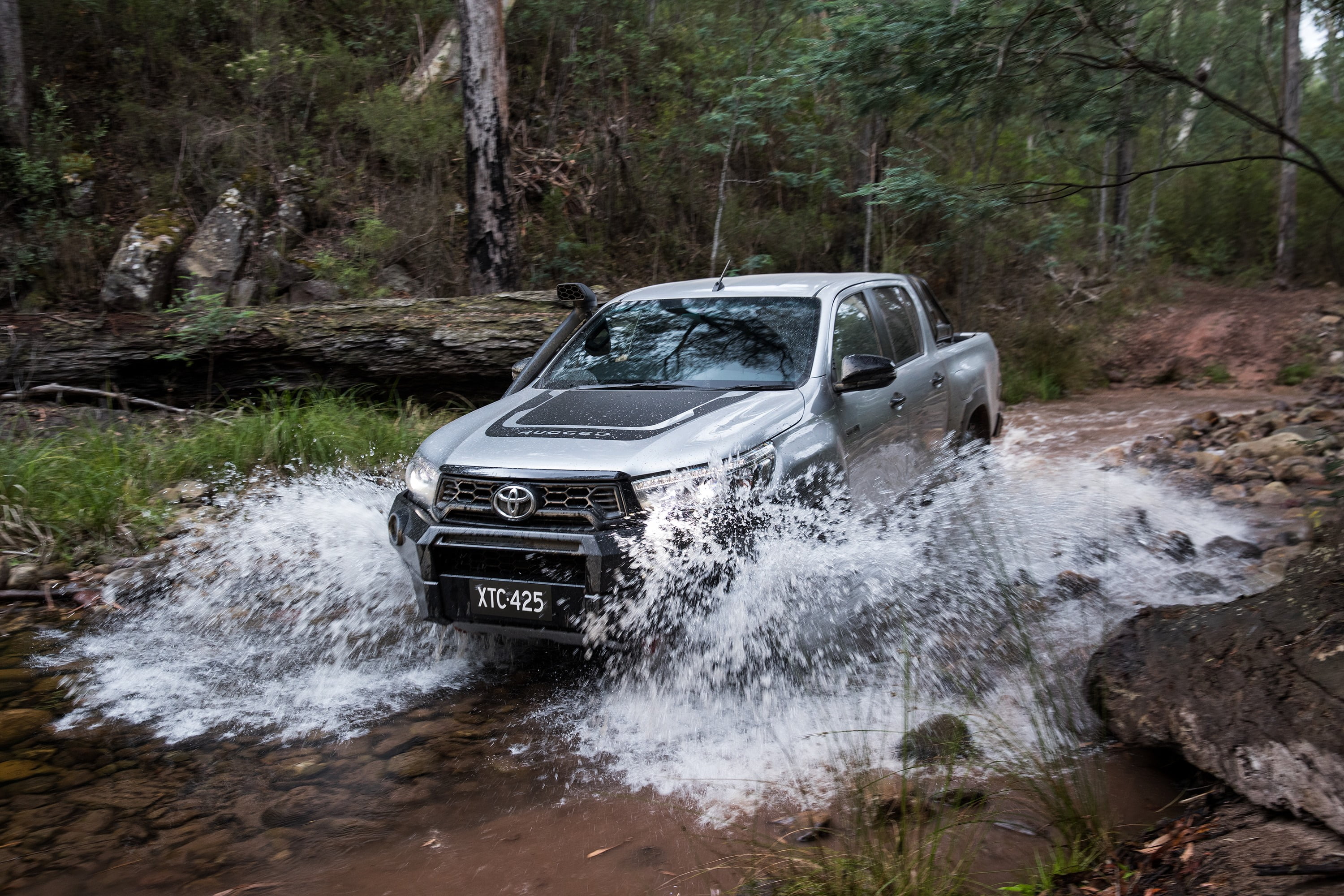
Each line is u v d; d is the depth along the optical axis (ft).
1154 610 12.32
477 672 14.37
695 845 9.59
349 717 12.94
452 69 48.78
